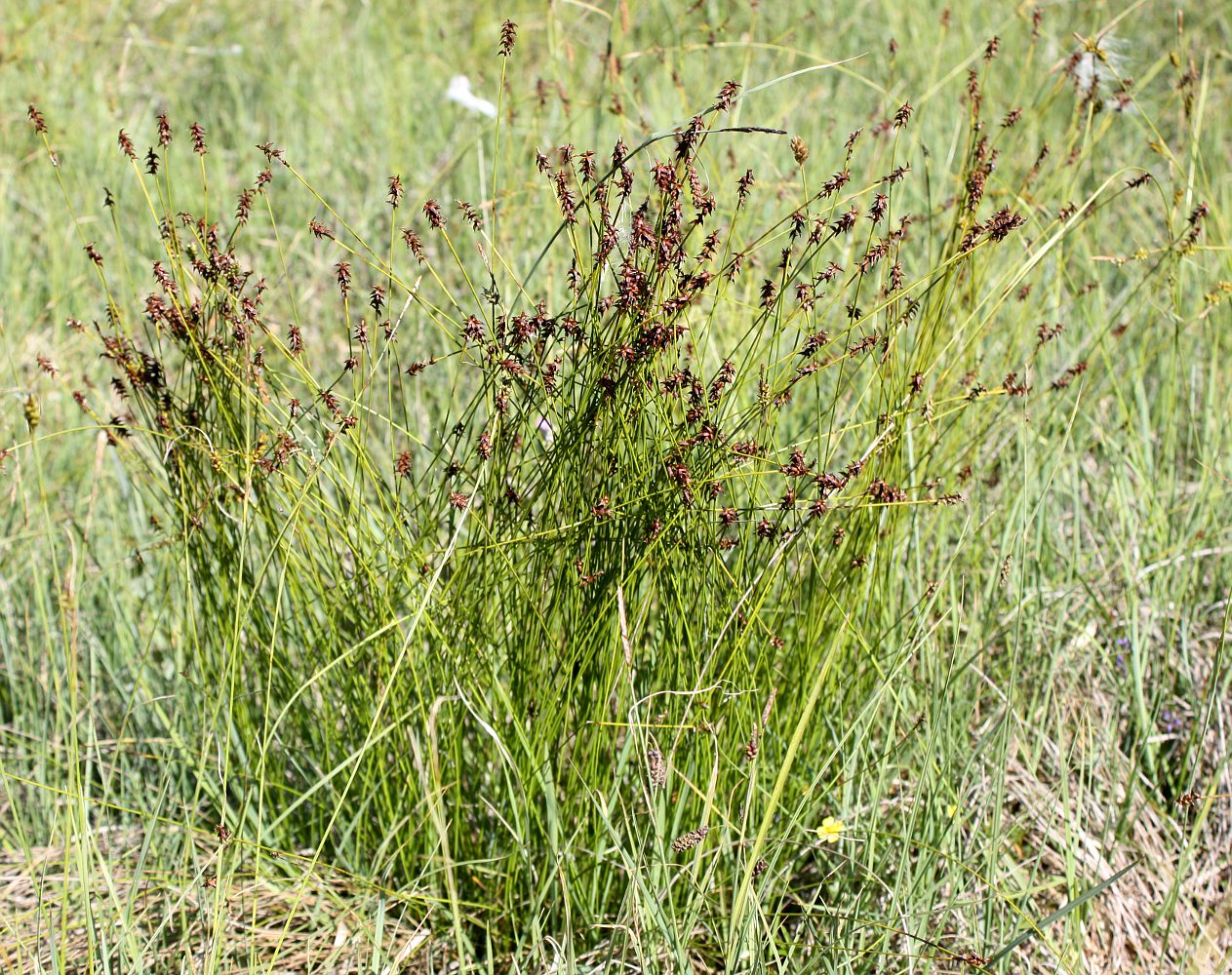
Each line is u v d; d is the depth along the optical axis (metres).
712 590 1.15
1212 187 1.60
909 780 1.23
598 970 1.14
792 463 1.11
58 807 1.20
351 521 1.17
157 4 2.26
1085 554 1.36
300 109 1.93
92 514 1.35
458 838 1.17
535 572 1.14
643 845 1.12
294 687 1.19
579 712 1.16
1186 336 1.48
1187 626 1.31
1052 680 1.23
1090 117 1.32
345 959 1.16
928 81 1.78
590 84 1.91
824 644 1.18
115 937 1.15
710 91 1.82
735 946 1.09
